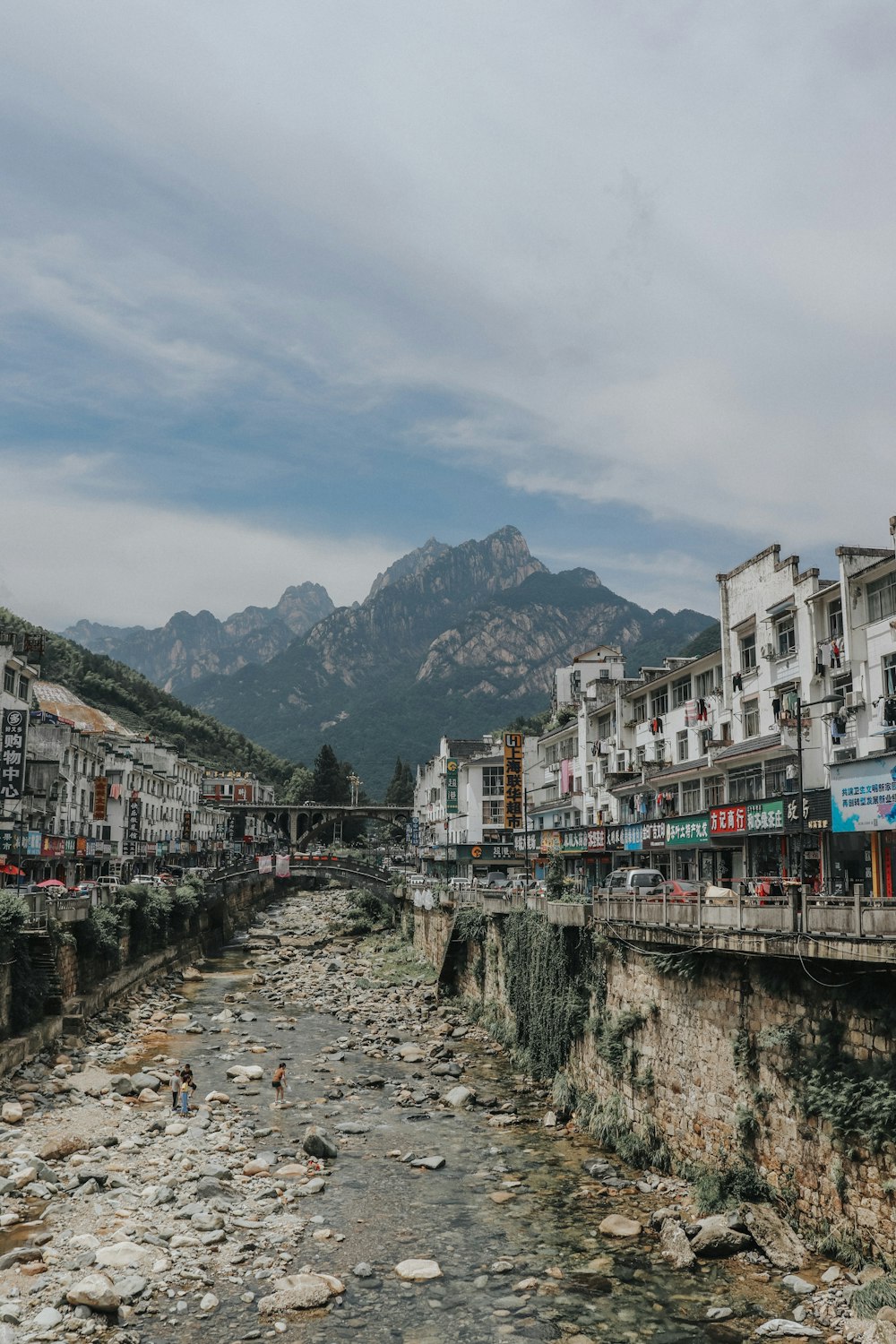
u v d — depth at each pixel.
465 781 114.12
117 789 91.62
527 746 98.62
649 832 56.09
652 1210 25.09
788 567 46.03
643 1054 29.78
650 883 42.50
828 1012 21.19
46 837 67.75
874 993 19.83
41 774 69.25
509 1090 38.47
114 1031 47.53
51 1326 19.12
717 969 25.72
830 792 37.91
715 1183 24.16
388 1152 30.38
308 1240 23.62
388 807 161.12
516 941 44.28
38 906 41.50
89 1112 33.25
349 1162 29.45
